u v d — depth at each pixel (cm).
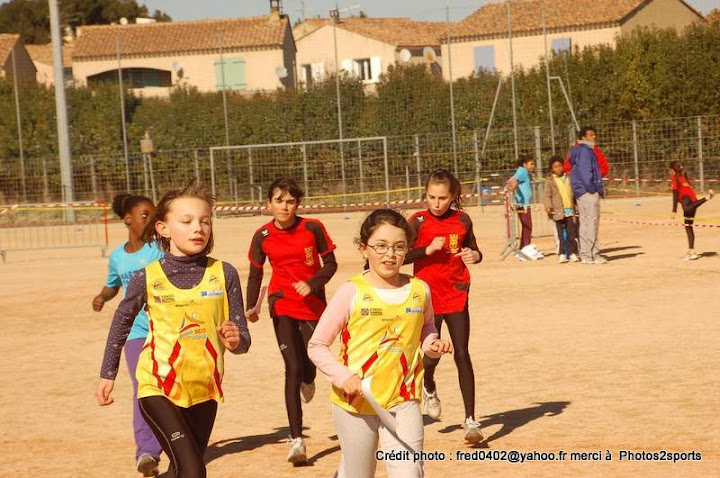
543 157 4203
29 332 1573
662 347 1196
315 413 990
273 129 4722
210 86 6875
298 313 877
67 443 922
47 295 2014
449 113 4634
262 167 4588
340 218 3834
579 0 6206
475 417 928
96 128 5025
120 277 848
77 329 1584
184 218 618
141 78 7069
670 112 4409
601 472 733
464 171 4316
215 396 624
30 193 4694
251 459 836
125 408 1057
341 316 600
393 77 4762
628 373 1066
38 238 3600
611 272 1947
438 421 923
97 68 7006
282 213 880
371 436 600
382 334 599
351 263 2297
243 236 3253
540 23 6131
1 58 7031
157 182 4644
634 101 4444
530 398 986
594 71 4525
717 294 1596
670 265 2009
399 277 614
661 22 6178
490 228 3097
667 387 988
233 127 4772
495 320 1469
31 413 1045
